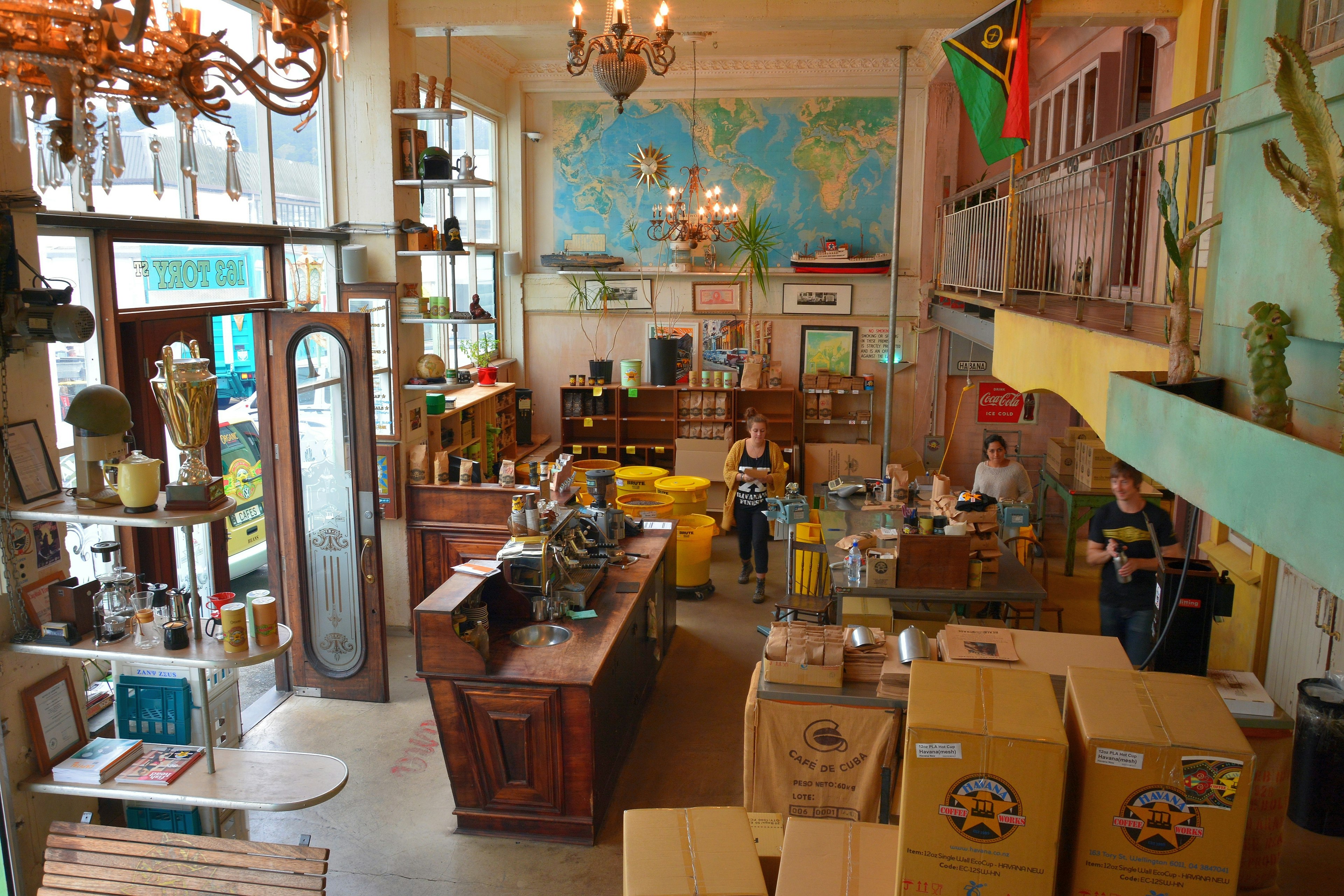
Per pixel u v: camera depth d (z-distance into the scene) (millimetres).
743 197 10344
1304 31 2098
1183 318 2271
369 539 5637
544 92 10297
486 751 4336
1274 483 1543
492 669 4289
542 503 5672
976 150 10141
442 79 8359
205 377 3246
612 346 10750
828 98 10047
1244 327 2223
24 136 2148
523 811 4383
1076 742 2057
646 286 10562
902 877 2043
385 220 6590
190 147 2514
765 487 7773
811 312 10391
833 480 8297
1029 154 9844
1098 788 1970
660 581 6223
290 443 5594
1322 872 3986
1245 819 1911
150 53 2365
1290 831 4336
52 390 3555
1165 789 1938
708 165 10312
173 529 5035
